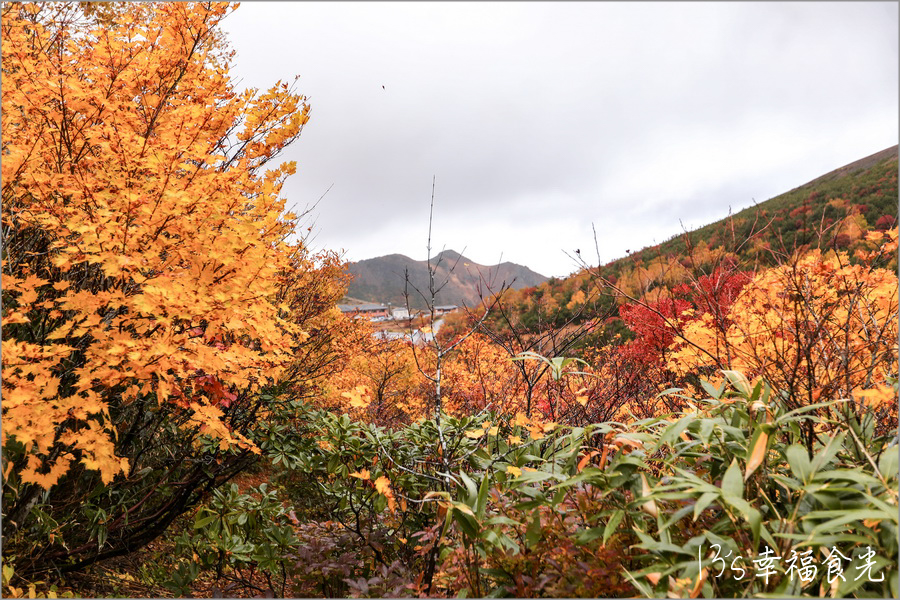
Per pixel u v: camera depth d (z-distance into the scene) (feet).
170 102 7.97
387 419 20.52
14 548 8.38
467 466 8.73
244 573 10.94
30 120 7.33
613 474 5.73
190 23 7.87
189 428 9.84
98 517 8.92
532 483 7.18
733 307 9.04
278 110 8.00
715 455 5.99
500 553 6.09
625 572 5.07
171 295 6.14
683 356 10.03
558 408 9.53
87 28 8.70
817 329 6.73
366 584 6.95
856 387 6.96
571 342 10.54
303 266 14.28
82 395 7.64
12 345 5.75
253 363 7.82
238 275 6.90
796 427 5.91
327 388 15.33
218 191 7.19
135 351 6.02
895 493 4.79
